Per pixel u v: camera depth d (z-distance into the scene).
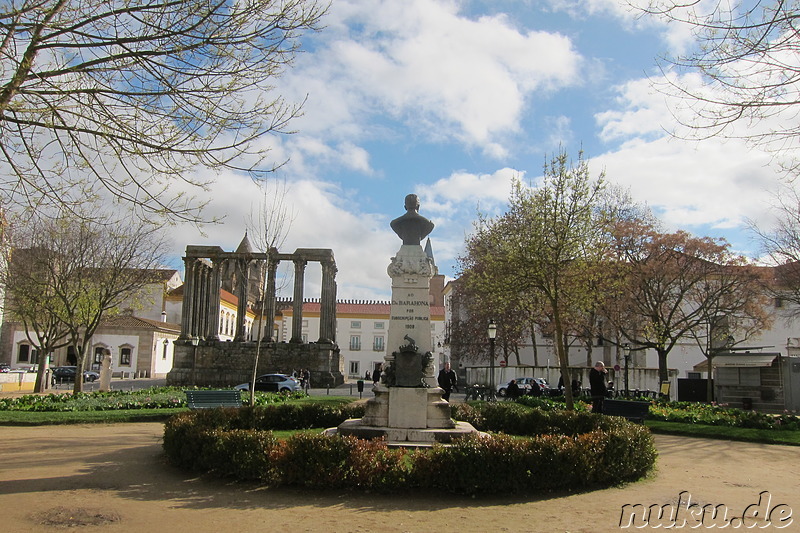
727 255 33.28
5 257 25.89
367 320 83.94
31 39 8.67
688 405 24.83
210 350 50.09
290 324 83.06
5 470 10.20
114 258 30.12
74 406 20.44
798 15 7.42
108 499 8.14
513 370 40.31
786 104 8.20
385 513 7.59
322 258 52.88
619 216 35.34
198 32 8.92
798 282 33.81
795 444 15.70
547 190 18.97
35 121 9.12
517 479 8.68
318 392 40.72
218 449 9.42
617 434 9.89
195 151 9.72
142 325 58.34
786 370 29.09
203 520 7.18
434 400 12.62
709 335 33.31
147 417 18.94
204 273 56.56
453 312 58.41
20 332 57.47
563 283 20.08
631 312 34.00
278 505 7.92
